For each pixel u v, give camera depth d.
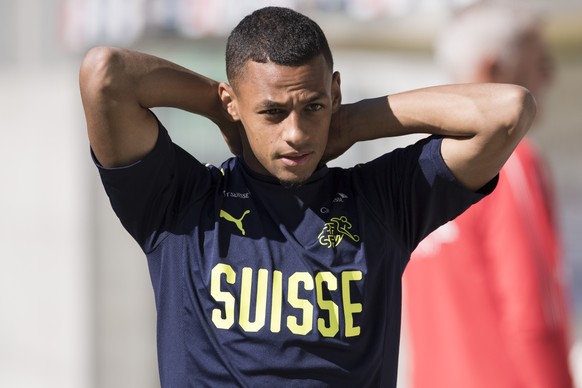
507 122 8.43
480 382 11.62
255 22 8.34
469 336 11.68
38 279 29.00
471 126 8.53
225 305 8.37
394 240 8.81
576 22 21.39
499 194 11.61
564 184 26.50
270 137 8.20
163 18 22.64
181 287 8.57
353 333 8.34
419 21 20.94
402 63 23.62
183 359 8.48
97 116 8.41
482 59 12.49
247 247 8.54
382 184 8.93
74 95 28.44
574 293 25.36
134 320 25.94
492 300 11.66
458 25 12.79
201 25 21.88
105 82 8.33
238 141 9.24
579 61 25.16
